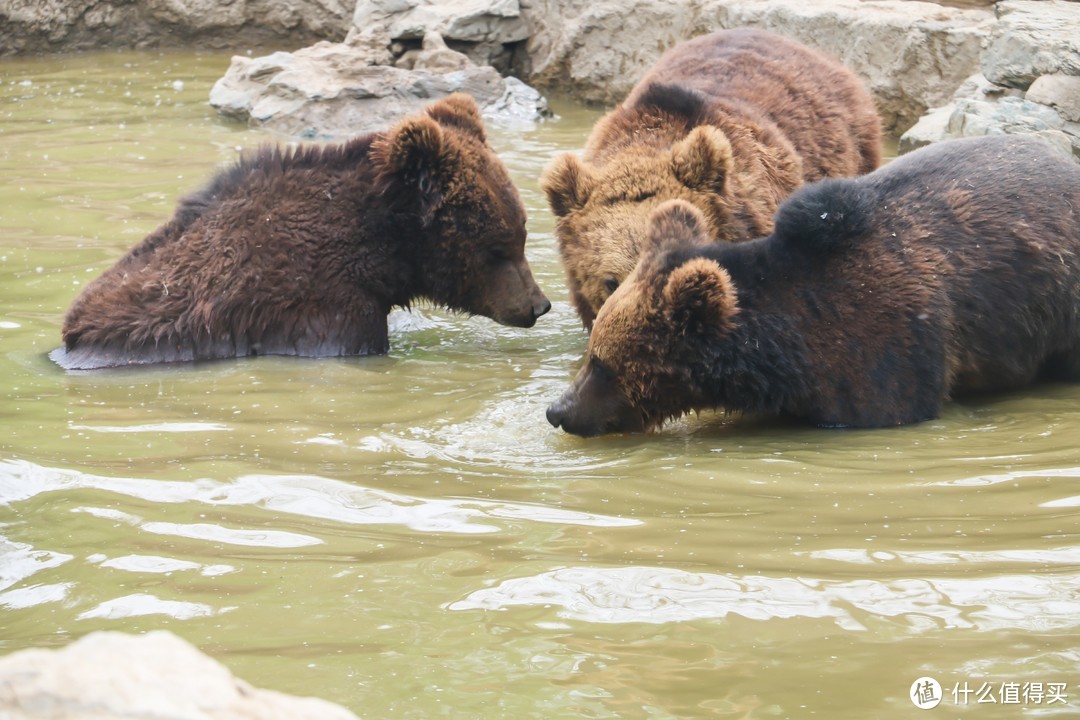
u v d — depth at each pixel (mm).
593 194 12273
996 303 10828
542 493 8477
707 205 11812
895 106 22047
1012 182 11273
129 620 6453
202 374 11859
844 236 10438
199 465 8984
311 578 6949
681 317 9906
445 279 13477
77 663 3400
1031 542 7301
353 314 12875
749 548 7301
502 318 13656
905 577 6789
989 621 6219
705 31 24484
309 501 8258
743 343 10039
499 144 21625
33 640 6238
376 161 13094
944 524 7676
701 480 8766
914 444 9609
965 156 11500
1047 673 5660
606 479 8820
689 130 12711
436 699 5496
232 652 6027
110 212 16953
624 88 25656
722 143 11758
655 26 25250
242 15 30922
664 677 5676
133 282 12570
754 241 10648
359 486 8547
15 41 30047
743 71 14438
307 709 3455
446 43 26562
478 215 13242
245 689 3492
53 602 6719
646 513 8008
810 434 10070
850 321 10227
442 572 6992
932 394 10375
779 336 10086
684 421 10781
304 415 10406
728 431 10336
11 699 3271
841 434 10031
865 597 6523
